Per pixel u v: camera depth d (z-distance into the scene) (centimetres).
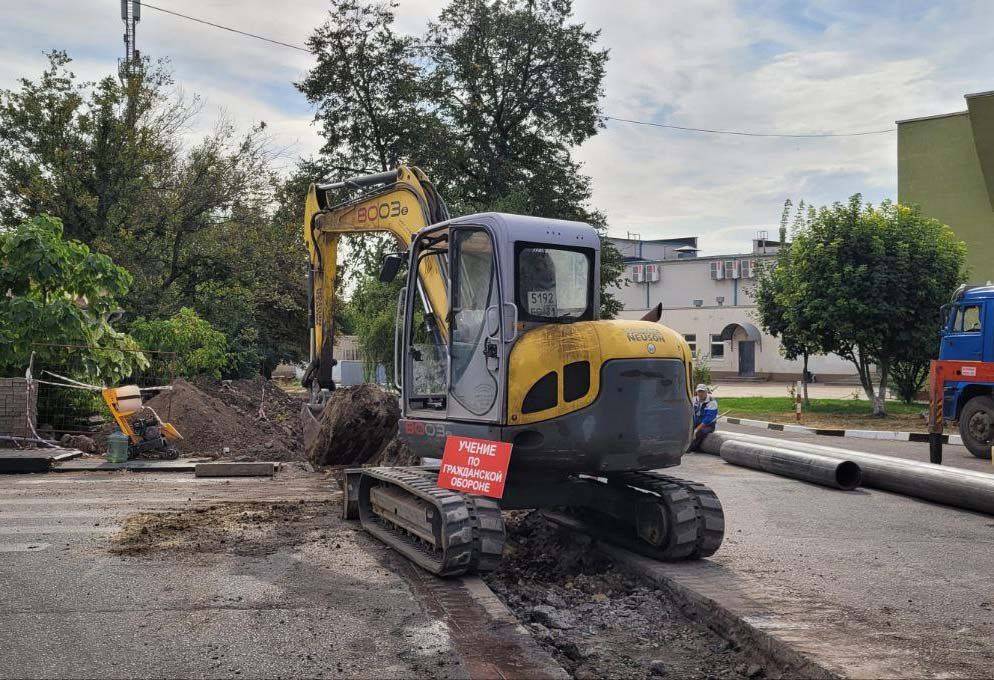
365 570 640
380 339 2820
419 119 3173
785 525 877
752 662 497
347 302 3200
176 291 2822
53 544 704
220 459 1295
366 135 3241
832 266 2122
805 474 1157
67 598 548
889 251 2119
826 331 2219
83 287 1505
